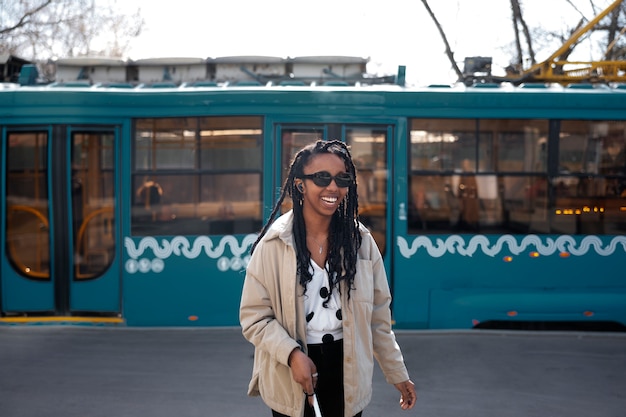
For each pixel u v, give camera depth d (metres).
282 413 2.73
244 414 5.01
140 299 7.30
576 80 8.31
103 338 6.95
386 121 7.36
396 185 7.35
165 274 7.30
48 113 7.33
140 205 7.33
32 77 8.22
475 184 7.41
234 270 7.30
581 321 7.44
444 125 7.40
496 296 7.34
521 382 5.75
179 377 5.83
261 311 2.76
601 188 7.47
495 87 7.64
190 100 7.28
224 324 7.32
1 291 7.47
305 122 7.33
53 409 5.08
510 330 7.47
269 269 2.75
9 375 5.85
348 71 8.36
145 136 7.34
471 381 5.77
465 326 7.34
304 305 2.73
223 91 7.29
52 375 5.86
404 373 2.92
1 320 7.41
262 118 7.32
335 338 2.77
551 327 7.65
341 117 7.34
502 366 6.16
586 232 7.45
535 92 7.40
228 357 6.37
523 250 7.39
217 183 7.33
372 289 2.82
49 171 7.38
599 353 6.57
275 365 2.72
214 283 7.30
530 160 7.43
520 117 7.41
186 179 7.33
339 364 2.77
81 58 8.48
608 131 7.47
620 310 7.39
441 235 7.37
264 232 2.93
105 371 5.97
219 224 7.32
